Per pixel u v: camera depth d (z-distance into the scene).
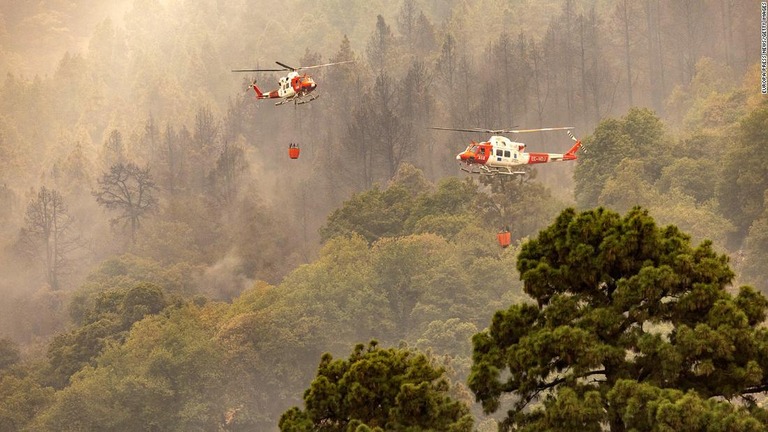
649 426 109.25
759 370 111.31
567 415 112.50
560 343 115.12
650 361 116.50
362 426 112.88
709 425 105.81
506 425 122.94
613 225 122.00
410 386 117.75
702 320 117.00
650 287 114.81
